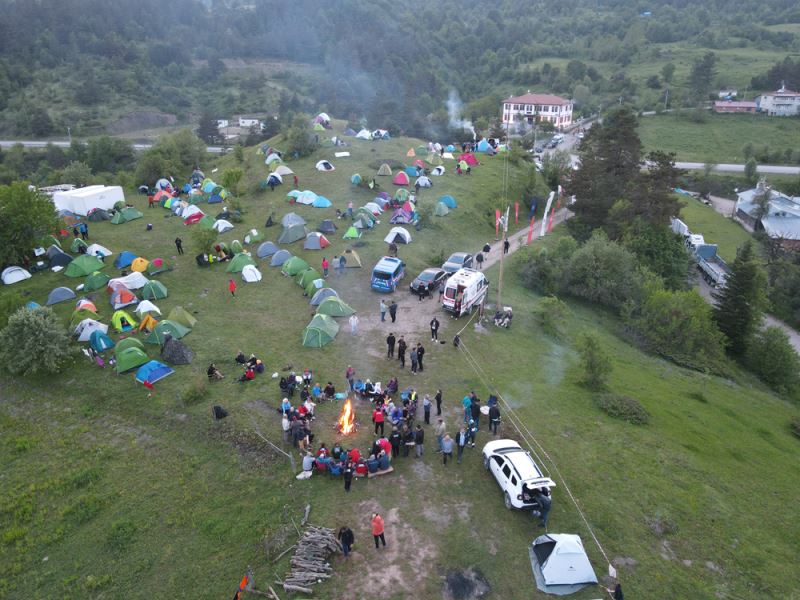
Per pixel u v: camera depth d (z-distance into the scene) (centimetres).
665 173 6047
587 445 2642
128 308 3872
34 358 3122
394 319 3638
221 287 4259
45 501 2330
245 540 2047
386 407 2609
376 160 7756
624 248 5438
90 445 2631
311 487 2245
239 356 3167
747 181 11681
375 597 1792
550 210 7181
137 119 16925
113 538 2106
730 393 3969
